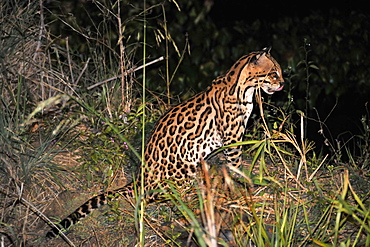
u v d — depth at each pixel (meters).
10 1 9.74
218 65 14.22
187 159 7.83
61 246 7.24
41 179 8.20
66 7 13.28
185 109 7.88
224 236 6.64
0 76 8.85
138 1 13.59
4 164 8.07
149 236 7.09
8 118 8.29
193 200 7.44
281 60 14.53
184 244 6.82
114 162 8.39
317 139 11.81
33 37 9.29
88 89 9.50
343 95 14.12
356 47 14.81
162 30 13.77
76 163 8.55
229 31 15.14
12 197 7.89
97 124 9.20
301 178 8.22
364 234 6.64
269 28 15.13
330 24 15.13
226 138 8.03
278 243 6.10
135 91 10.52
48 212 7.84
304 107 13.33
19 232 7.53
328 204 7.09
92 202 7.49
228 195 7.18
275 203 6.46
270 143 7.43
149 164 7.76
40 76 9.60
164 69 13.34
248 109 8.17
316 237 6.35
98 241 7.13
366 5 15.61
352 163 8.86
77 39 12.77
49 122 9.20
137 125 9.02
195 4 14.50
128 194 7.68
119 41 9.32
